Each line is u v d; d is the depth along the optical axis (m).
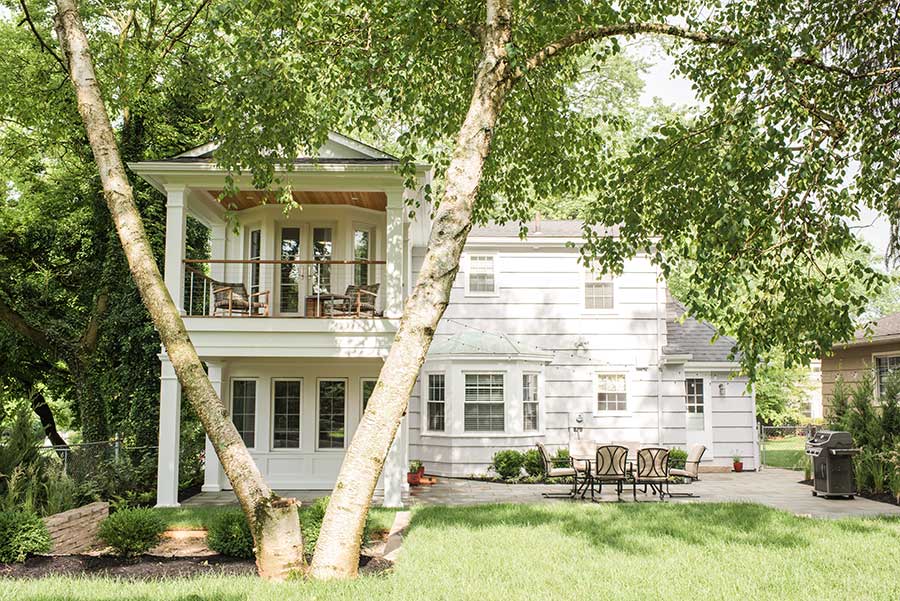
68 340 17.73
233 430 7.16
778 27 8.36
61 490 10.65
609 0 9.27
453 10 8.99
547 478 17.09
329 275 15.49
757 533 9.59
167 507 12.33
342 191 13.54
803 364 8.07
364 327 12.85
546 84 9.99
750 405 20.19
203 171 12.84
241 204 15.34
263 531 6.89
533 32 8.97
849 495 14.10
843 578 7.19
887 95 8.23
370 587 6.44
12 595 5.98
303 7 8.58
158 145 19.20
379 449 7.04
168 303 7.41
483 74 7.75
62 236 20.66
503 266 20.12
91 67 8.09
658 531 9.74
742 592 6.66
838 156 8.18
